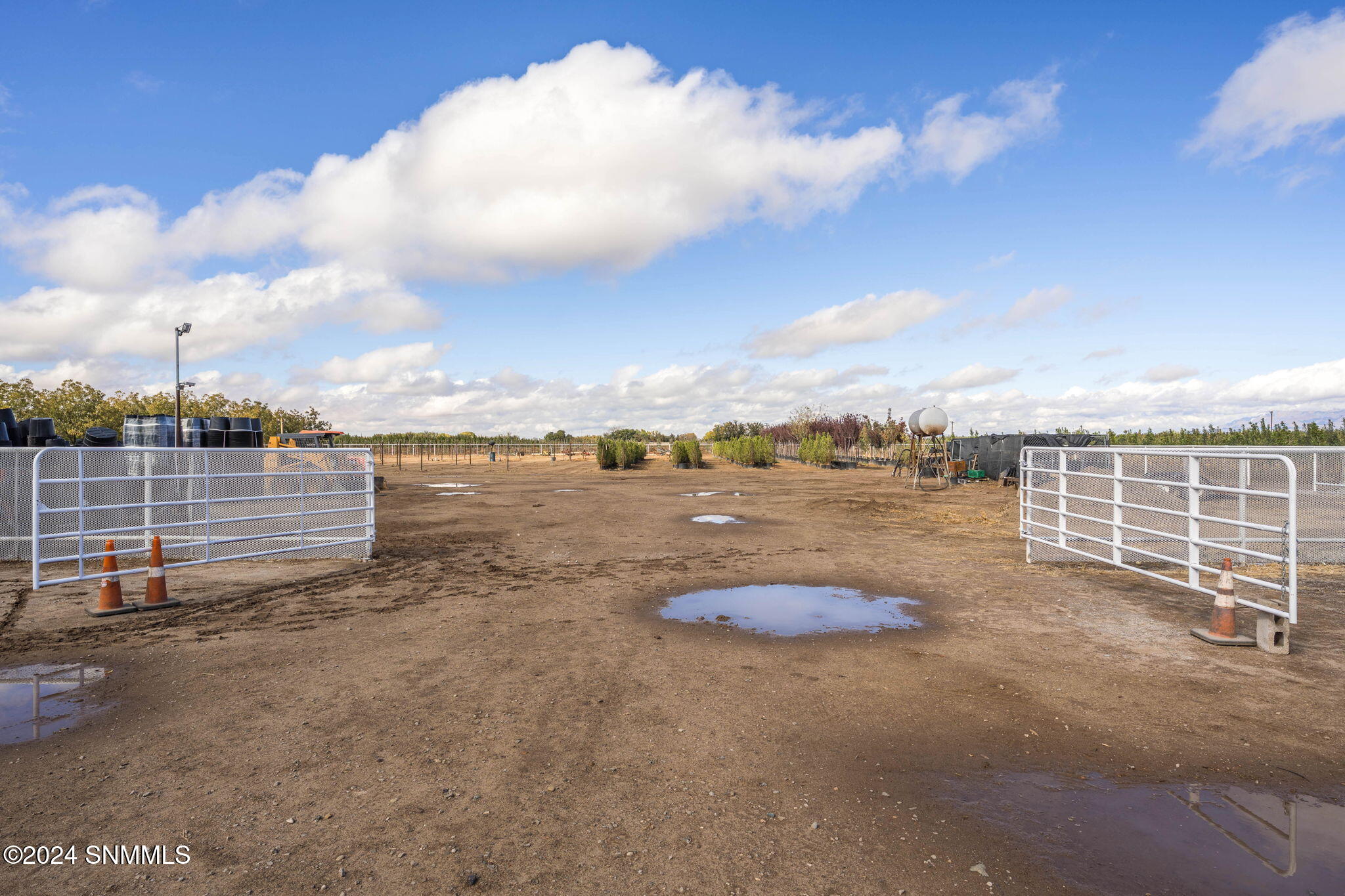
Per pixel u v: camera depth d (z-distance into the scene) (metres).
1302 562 10.41
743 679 5.47
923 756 4.10
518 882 2.88
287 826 3.32
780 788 3.71
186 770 3.91
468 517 16.81
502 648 6.33
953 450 30.81
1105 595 8.43
